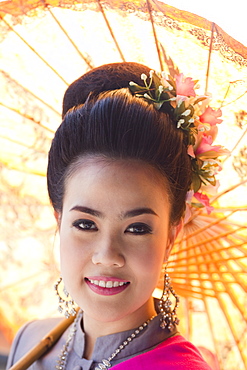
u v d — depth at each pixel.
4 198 1.86
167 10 1.53
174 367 1.39
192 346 1.51
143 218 1.35
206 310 1.74
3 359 2.39
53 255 1.87
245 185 1.55
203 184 1.54
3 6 1.65
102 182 1.33
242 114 1.50
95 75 1.48
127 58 1.56
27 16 1.63
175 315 1.60
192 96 1.45
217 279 1.70
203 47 1.51
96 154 1.35
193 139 1.49
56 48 1.62
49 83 1.66
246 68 1.48
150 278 1.41
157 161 1.36
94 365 1.50
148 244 1.38
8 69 1.69
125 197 1.33
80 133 1.36
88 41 1.58
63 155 1.41
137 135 1.33
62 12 1.59
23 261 1.91
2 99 1.74
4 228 1.89
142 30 1.54
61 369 1.60
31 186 1.82
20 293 1.95
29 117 1.73
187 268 1.72
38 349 1.70
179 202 1.48
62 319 1.89
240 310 1.69
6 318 1.96
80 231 1.39
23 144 1.77
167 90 1.44
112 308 1.41
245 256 1.64
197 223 1.65
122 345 1.47
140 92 1.43
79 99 1.49
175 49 1.53
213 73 1.51
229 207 1.59
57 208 1.50
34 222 1.86
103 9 1.56
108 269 1.37
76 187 1.38
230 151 1.52
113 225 1.35
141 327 1.49
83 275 1.41
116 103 1.35
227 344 1.72
